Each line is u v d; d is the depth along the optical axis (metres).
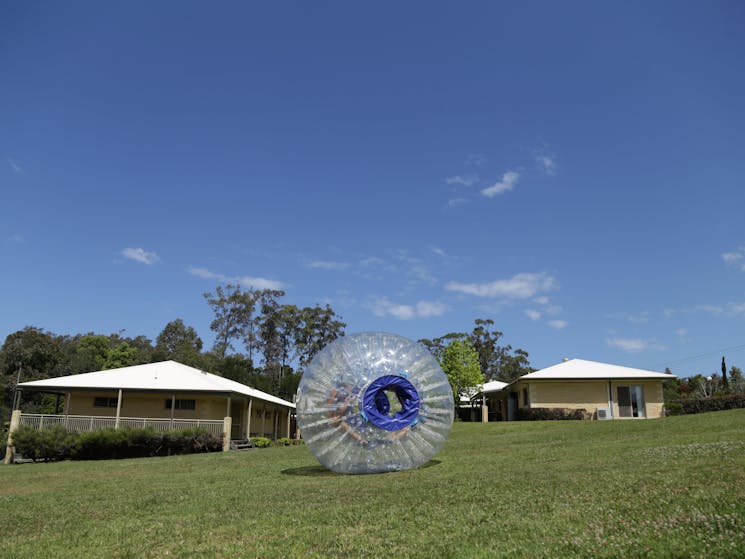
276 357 65.31
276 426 42.19
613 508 7.00
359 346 12.70
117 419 26.53
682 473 9.27
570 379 33.09
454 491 9.30
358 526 7.14
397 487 10.18
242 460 19.20
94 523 8.48
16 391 27.67
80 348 60.53
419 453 12.69
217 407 30.52
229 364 56.19
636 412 33.03
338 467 12.55
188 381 28.83
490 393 43.75
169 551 6.50
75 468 19.23
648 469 10.22
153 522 8.29
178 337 71.44
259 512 8.54
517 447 17.83
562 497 8.02
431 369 12.95
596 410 33.12
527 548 5.66
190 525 7.89
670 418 24.36
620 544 5.50
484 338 72.12
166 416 29.47
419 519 7.30
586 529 6.14
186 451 25.61
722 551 5.07
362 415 12.19
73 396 29.30
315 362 12.79
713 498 6.99
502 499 8.25
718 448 12.31
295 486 11.36
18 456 26.09
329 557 5.89
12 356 52.91
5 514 9.79
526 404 35.06
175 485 12.86
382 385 12.37
